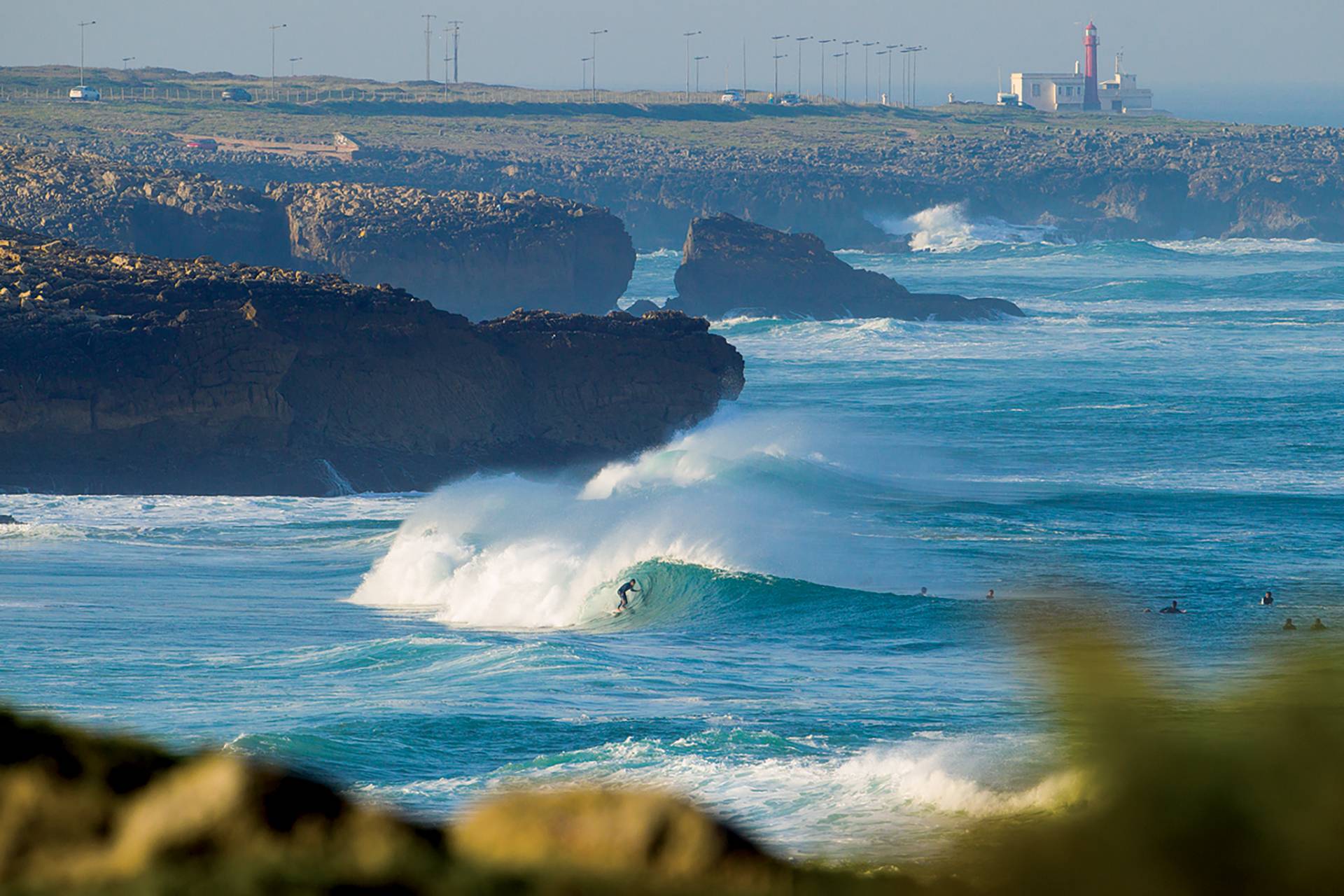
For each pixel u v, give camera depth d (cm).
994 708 9000
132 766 754
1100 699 1001
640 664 11262
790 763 7294
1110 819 873
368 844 718
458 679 10494
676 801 785
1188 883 836
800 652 12550
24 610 14288
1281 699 983
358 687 10269
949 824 5538
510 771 7669
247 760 768
